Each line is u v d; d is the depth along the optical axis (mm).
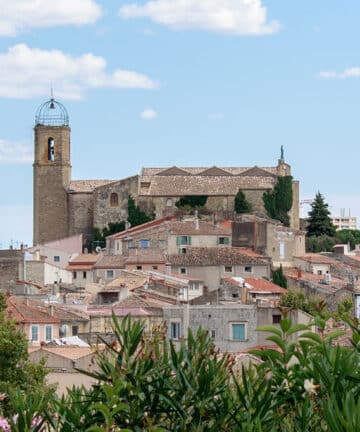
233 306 148250
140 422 29641
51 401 30047
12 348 93438
